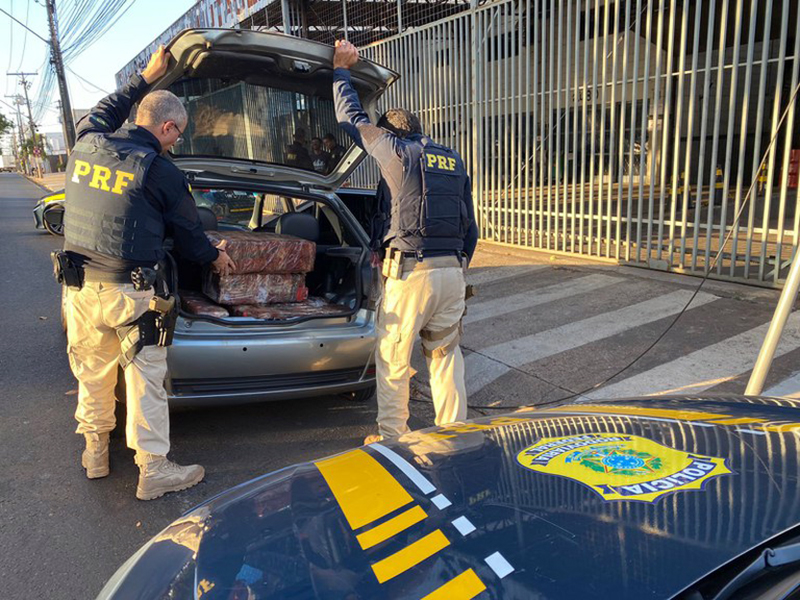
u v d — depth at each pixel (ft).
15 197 94.79
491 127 30.09
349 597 3.97
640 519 4.16
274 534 4.86
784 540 3.87
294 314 12.51
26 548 9.08
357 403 14.66
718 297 19.77
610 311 19.57
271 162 13.48
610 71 25.26
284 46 10.88
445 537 4.36
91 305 9.70
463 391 11.62
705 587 3.60
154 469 10.31
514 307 20.84
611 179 24.56
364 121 10.84
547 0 27.71
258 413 14.06
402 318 10.71
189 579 4.58
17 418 13.56
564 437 5.77
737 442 5.16
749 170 31.19
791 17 26.71
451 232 10.73
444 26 31.76
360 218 17.16
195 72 11.24
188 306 12.41
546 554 3.97
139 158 9.37
